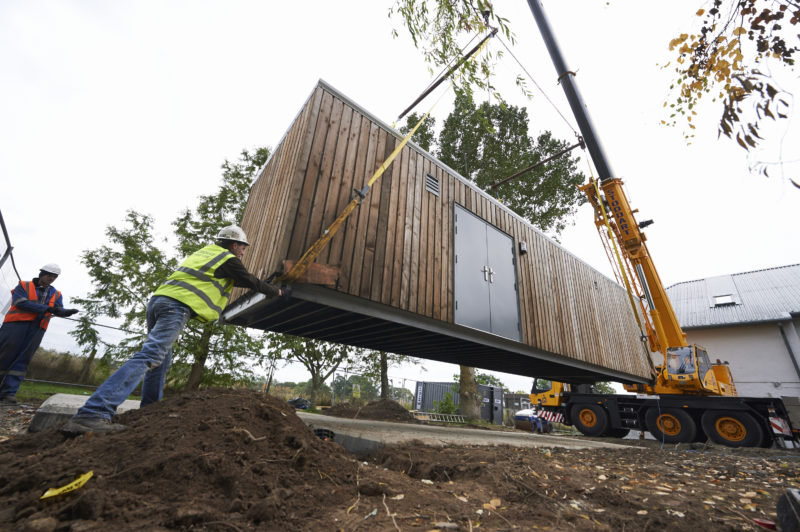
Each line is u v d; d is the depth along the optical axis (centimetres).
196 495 150
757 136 178
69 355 866
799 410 801
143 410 238
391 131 566
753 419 829
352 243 467
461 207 665
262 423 226
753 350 1661
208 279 289
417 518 158
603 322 1044
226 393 256
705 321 1800
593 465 350
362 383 1642
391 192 538
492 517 169
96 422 206
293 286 422
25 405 466
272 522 139
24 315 473
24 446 191
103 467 162
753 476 353
